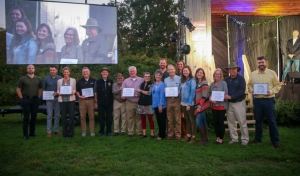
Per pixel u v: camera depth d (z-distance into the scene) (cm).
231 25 1127
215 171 486
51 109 788
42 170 504
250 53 1129
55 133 822
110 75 1867
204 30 970
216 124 671
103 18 1449
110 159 558
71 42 1402
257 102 665
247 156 566
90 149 631
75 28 1407
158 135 767
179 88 696
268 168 496
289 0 1101
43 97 776
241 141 674
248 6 1106
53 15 1375
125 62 2178
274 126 645
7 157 579
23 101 754
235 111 666
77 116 985
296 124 903
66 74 771
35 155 592
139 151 608
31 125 786
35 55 1352
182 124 754
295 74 1041
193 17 977
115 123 796
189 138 696
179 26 1080
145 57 2319
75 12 1406
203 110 654
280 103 909
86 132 858
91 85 780
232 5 1105
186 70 680
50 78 799
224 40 1196
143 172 483
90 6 1428
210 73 970
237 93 659
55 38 1380
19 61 1330
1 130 911
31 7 1340
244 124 664
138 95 760
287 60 1116
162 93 707
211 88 680
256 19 1126
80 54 1420
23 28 1330
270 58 1131
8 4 1312
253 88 660
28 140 738
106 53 1459
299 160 543
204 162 537
